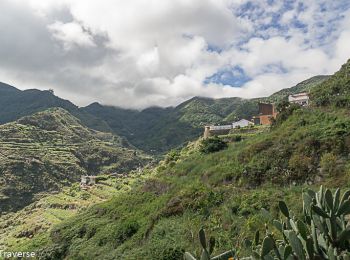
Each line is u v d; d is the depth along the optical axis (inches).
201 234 97.6
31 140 4207.7
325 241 102.0
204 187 870.4
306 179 759.7
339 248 100.7
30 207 2443.4
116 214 1103.0
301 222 100.3
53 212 2108.8
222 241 577.9
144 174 2751.0
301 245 94.3
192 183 962.7
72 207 2185.0
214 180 906.1
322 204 106.7
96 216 1192.8
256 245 118.3
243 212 662.5
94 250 949.2
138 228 908.0
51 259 1067.3
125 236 907.4
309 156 794.2
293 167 790.5
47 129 4879.4
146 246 759.7
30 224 1937.7
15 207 2869.1
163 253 661.9
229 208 705.6
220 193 801.6
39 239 1315.2
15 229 1966.0
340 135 795.4
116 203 1184.8
